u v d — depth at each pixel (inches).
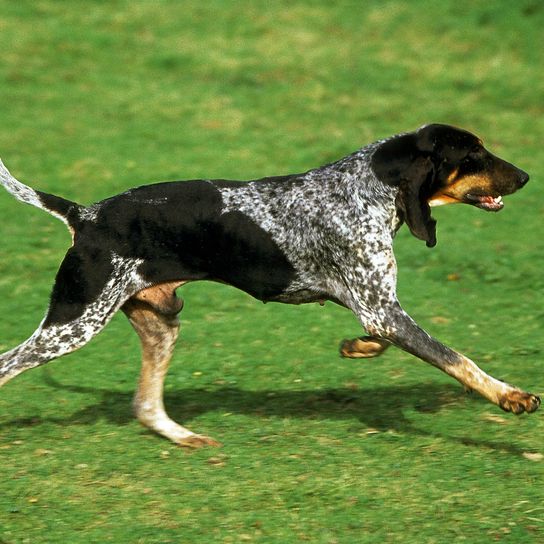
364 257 403.5
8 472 392.8
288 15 1151.6
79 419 451.5
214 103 960.3
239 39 1100.5
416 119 942.4
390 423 442.6
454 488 376.5
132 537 343.9
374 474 388.8
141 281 407.8
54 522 354.6
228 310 590.9
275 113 946.7
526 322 574.6
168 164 828.6
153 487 379.6
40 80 994.7
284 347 536.7
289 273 415.5
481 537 342.3
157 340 424.2
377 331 405.1
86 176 804.6
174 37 1099.9
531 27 1106.7
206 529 349.1
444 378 494.0
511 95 992.2
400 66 1045.2
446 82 1015.6
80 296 400.5
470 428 434.6
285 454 409.1
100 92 977.5
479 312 590.6
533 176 820.6
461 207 758.5
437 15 1139.9
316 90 992.9
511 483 379.9
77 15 1138.0
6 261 655.8
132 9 1157.7
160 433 424.8
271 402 470.9
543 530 346.3
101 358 522.6
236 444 421.4
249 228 409.4
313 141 884.6
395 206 407.5
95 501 369.7
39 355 401.1
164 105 953.5
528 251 679.1
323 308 593.9
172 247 407.2
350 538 342.3
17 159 830.5
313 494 372.5
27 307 593.0
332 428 437.1
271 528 349.1
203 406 467.5
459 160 406.6
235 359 521.7
